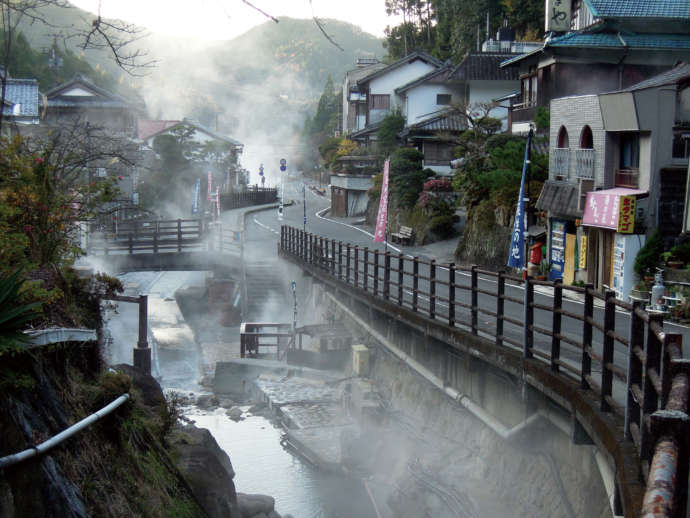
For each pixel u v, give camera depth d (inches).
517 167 1101.7
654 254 747.4
